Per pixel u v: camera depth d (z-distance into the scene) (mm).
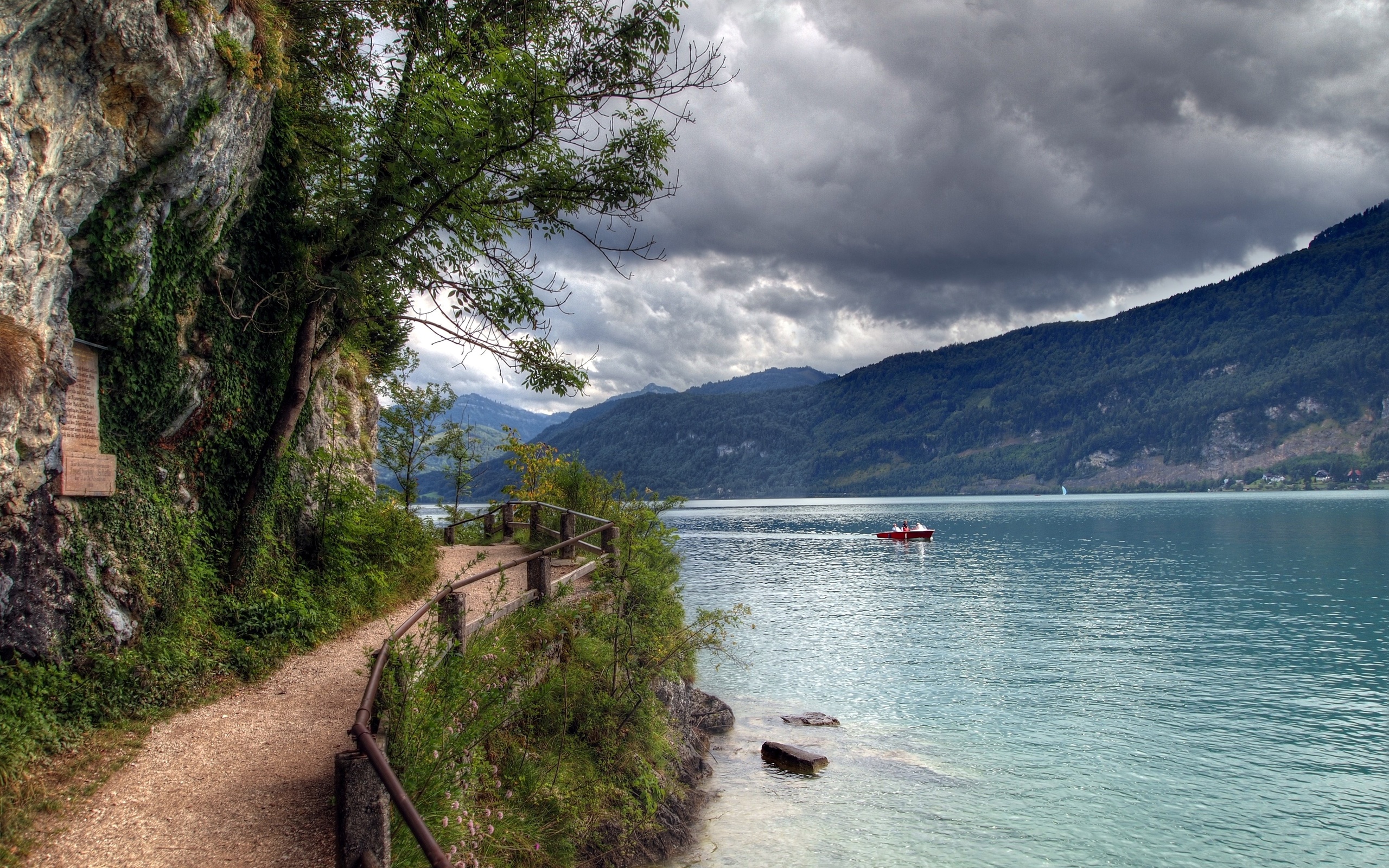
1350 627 33812
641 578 13242
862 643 31359
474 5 13922
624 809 11062
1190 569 56531
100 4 7410
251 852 5762
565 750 10734
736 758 17656
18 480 7574
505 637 10328
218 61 9359
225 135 10000
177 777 6984
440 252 13625
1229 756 18344
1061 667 27125
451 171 11984
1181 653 29453
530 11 14250
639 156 13516
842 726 20438
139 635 8992
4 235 6797
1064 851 13469
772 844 13102
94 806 6363
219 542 11273
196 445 11047
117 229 8672
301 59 13664
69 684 7703
